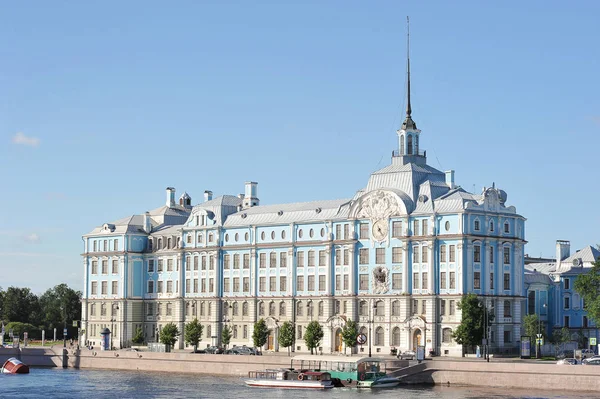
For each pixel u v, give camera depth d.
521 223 194.38
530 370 148.50
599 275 182.00
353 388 155.88
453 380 155.75
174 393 152.50
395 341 189.75
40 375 184.75
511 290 190.12
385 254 192.50
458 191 190.62
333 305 199.62
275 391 153.25
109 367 198.62
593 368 143.12
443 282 184.38
